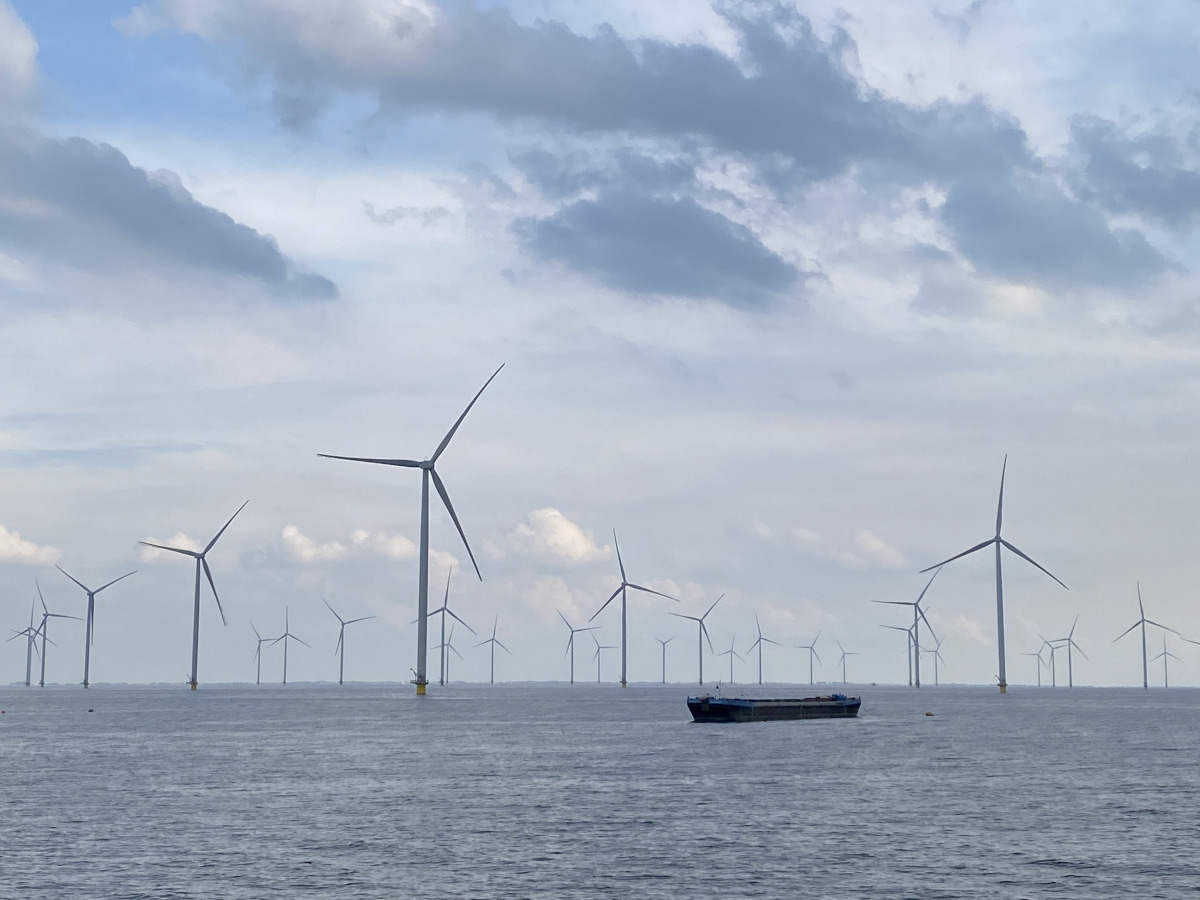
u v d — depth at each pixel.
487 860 72.44
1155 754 142.62
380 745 154.12
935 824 85.25
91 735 177.75
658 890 65.06
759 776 114.81
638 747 149.88
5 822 86.62
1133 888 65.75
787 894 64.19
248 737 171.12
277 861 72.19
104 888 65.38
